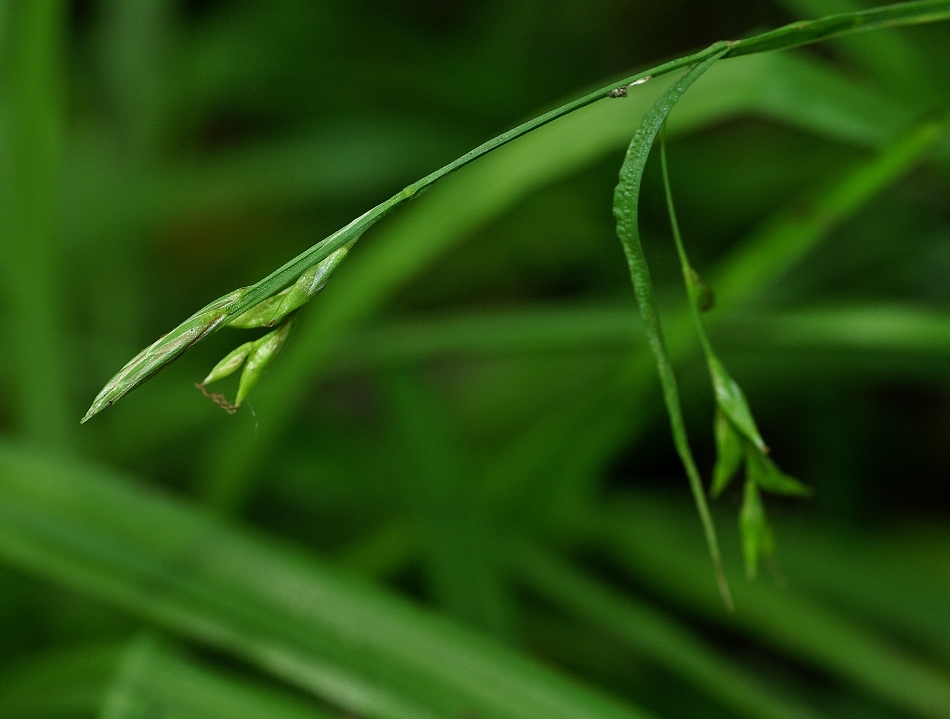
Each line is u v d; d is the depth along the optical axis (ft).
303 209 2.11
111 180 1.81
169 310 2.02
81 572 0.90
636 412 1.13
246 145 2.19
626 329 1.16
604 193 1.92
